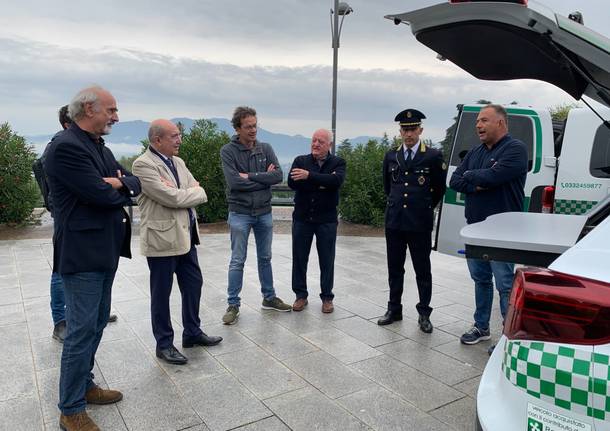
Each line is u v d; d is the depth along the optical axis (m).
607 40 1.81
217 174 10.62
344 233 9.79
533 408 1.50
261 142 4.61
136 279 5.79
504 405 1.61
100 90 2.63
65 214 2.54
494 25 2.02
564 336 1.46
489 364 1.86
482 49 2.32
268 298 4.75
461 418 2.80
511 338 1.58
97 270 2.62
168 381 3.24
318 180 4.39
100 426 2.70
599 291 1.43
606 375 1.37
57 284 3.80
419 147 4.18
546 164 5.63
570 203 5.52
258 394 3.07
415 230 4.10
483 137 3.72
